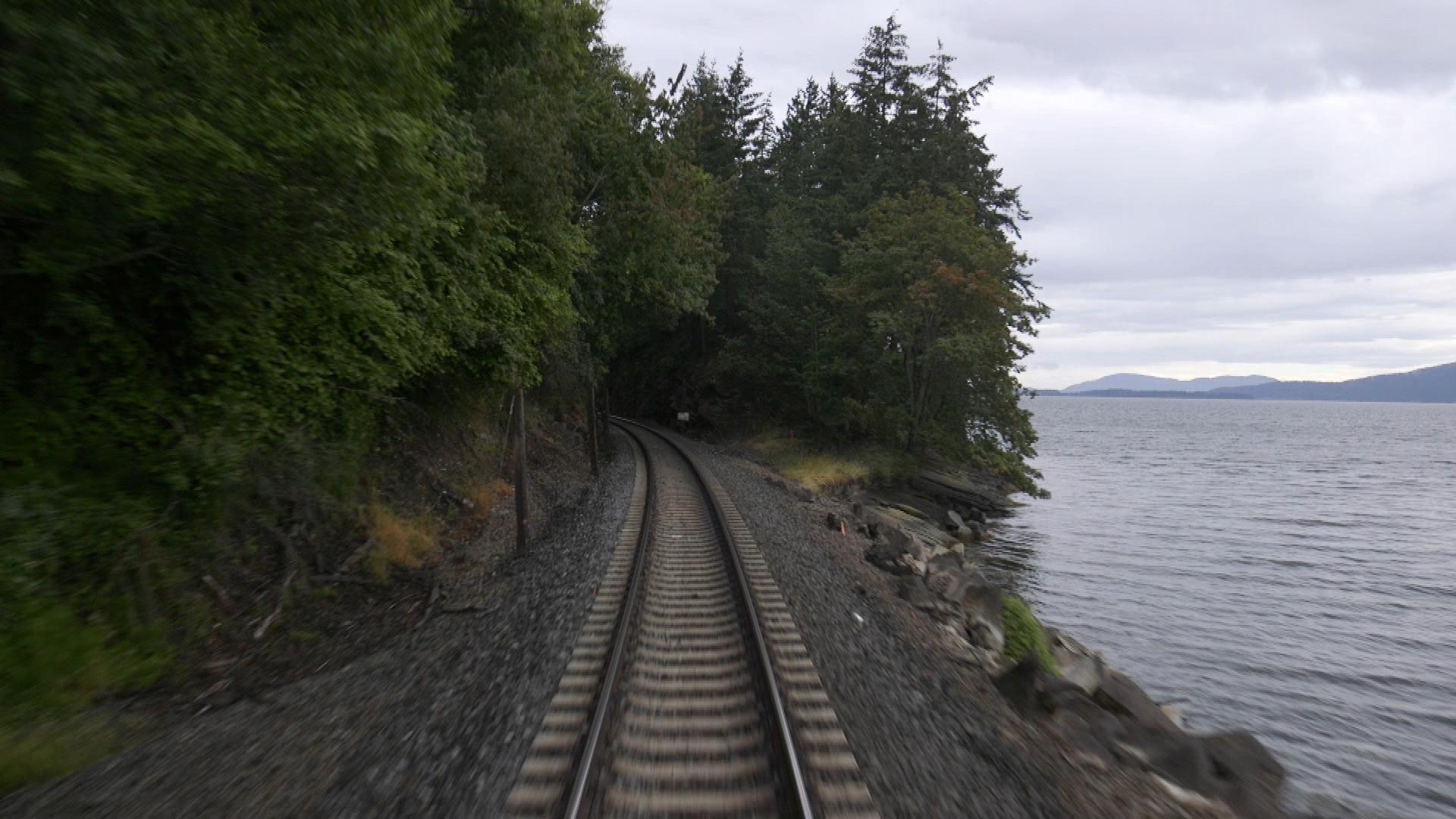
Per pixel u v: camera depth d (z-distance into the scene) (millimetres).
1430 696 16875
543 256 15828
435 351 13055
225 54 6176
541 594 10523
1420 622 22625
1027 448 34688
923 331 33219
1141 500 47531
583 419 40344
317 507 11766
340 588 11031
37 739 6078
